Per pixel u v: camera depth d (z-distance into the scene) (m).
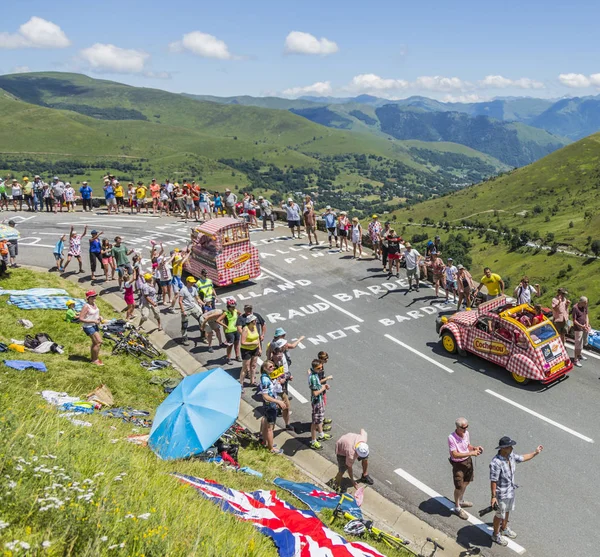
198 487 8.01
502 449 9.55
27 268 23.33
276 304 21.14
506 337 15.49
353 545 7.38
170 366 16.23
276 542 6.84
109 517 5.18
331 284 23.14
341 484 11.48
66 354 15.31
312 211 28.16
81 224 32.75
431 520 10.49
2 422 6.25
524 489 11.25
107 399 12.91
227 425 10.15
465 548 9.77
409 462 12.21
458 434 10.36
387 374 16.03
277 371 12.88
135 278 18.20
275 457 12.23
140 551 4.81
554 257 181.50
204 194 33.78
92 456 6.91
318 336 18.48
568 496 11.01
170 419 10.02
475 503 10.98
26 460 5.51
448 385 15.34
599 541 9.89
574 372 15.84
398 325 19.20
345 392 15.13
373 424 13.64
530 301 18.02
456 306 20.66
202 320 16.86
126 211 37.28
